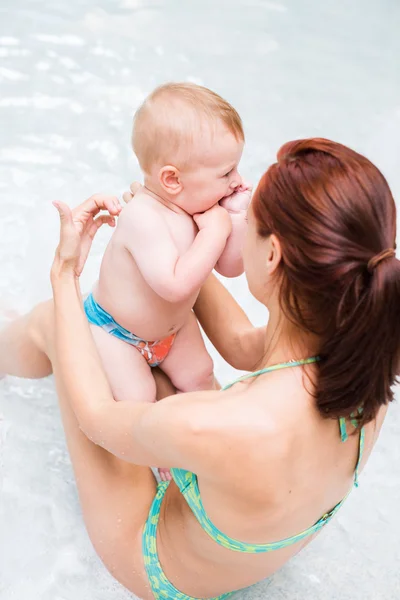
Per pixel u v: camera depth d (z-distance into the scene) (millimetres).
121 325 1590
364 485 1987
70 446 1592
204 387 1739
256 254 1208
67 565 1743
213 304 1692
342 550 1828
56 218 2553
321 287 1095
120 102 2914
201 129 1391
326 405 1171
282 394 1199
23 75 2959
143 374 1635
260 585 1726
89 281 2389
